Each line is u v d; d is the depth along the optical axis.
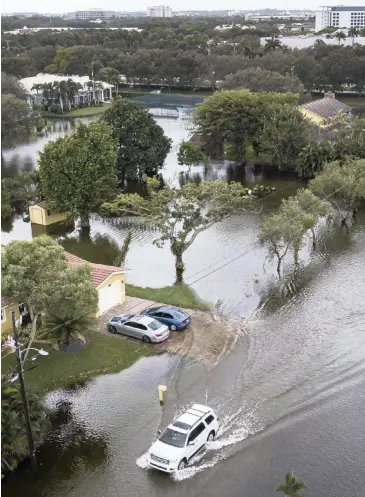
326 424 28.84
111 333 37.56
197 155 80.12
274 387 31.89
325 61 134.88
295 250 46.41
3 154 95.94
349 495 24.41
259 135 79.94
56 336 33.75
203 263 49.28
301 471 25.77
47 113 130.00
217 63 148.62
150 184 57.56
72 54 166.50
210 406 30.31
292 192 70.06
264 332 37.72
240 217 61.06
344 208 59.78
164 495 24.53
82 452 27.25
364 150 71.44
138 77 159.88
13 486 25.28
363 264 48.16
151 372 33.59
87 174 55.97
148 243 55.28
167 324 38.00
